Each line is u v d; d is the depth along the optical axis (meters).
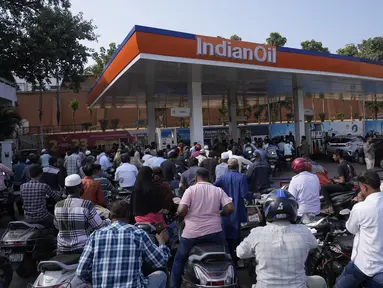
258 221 6.28
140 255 3.21
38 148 28.11
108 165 13.30
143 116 45.34
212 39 13.34
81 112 43.66
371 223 3.41
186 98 28.50
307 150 20.05
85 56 23.27
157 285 3.65
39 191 6.07
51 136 28.67
